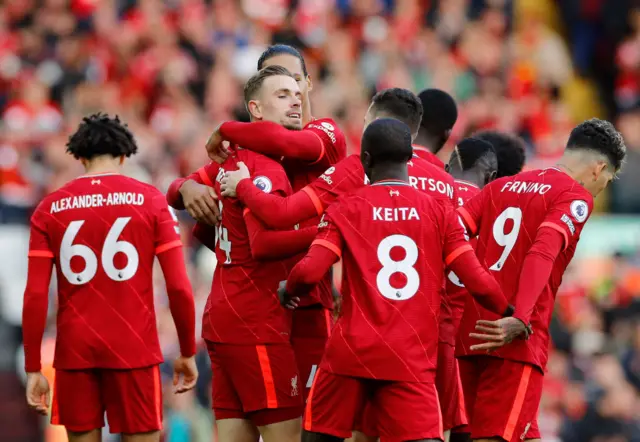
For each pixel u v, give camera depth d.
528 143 58.72
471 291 19.27
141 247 21.25
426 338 19.14
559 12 69.62
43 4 62.81
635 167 54.62
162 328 41.31
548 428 40.72
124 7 63.16
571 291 46.59
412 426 18.86
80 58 60.09
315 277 19.02
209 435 38.88
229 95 59.28
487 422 20.47
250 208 20.14
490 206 21.16
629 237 49.84
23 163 52.34
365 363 18.94
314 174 21.81
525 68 63.66
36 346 21.36
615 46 68.56
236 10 63.81
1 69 58.66
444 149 52.50
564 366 42.97
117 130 21.72
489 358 20.58
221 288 21.25
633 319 45.41
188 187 21.88
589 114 66.25
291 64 22.27
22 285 46.75
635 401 41.91
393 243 19.17
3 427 42.88
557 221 20.09
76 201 21.22
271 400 20.84
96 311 21.06
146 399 21.27
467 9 66.00
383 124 19.53
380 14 64.69
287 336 21.06
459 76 61.09
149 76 59.09
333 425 19.31
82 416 21.16
